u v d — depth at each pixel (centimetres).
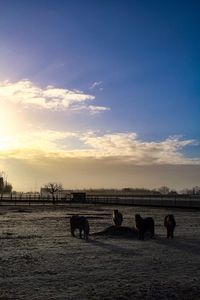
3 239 2650
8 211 6191
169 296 1290
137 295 1296
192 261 1870
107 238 2759
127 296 1283
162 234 3044
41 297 1255
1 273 1579
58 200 10581
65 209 6962
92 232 3188
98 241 2597
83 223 2800
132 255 2033
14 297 1252
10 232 3106
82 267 1714
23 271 1619
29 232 3116
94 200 11081
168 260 1895
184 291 1346
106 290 1348
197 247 2330
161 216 5234
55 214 5519
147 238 2766
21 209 6800
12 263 1781
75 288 1369
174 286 1408
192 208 7512
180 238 2777
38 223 3994
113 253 2094
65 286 1392
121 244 2452
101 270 1658
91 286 1397
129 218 4825
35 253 2066
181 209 7200
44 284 1416
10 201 9938
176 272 1633
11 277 1514
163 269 1689
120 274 1588
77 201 10350
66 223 4009
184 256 2009
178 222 4250
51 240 2625
